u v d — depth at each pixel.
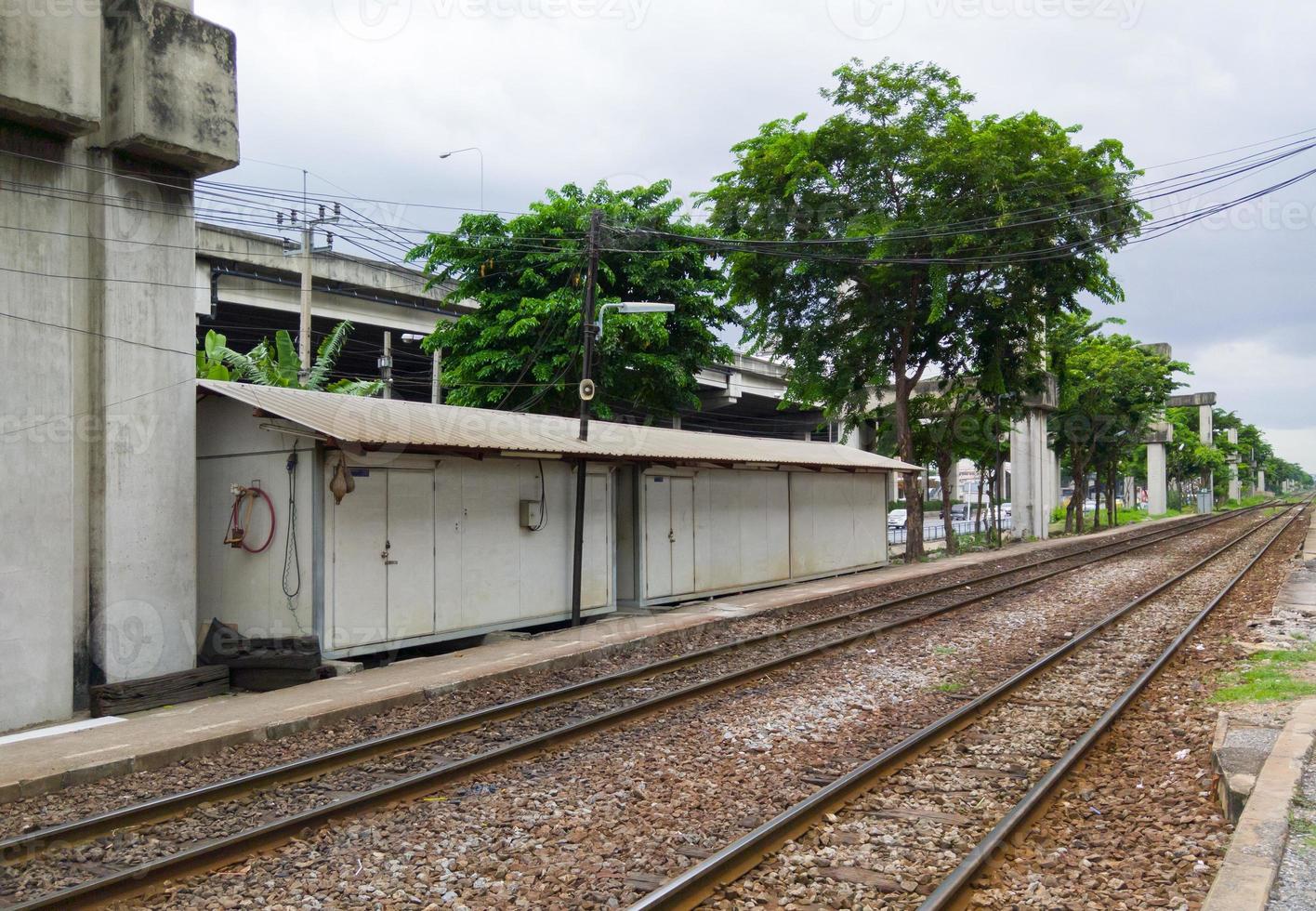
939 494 69.94
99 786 7.21
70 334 9.66
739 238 25.59
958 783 6.98
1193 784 6.79
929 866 5.45
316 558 10.91
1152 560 26.92
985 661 11.84
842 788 6.57
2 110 8.91
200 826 6.26
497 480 13.53
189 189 10.91
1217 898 4.56
